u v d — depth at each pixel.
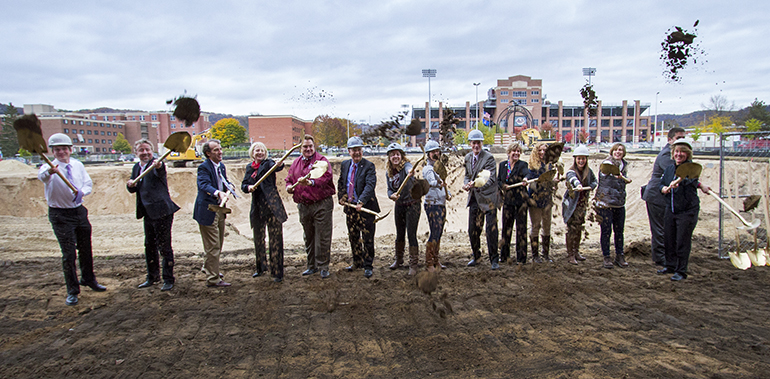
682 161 4.66
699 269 5.10
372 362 2.88
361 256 5.36
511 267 5.42
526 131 35.94
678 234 4.69
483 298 4.15
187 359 2.95
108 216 11.91
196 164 19.66
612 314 3.69
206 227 4.51
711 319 3.53
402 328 3.45
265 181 4.77
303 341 3.22
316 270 5.25
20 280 4.89
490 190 5.28
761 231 6.84
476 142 5.29
